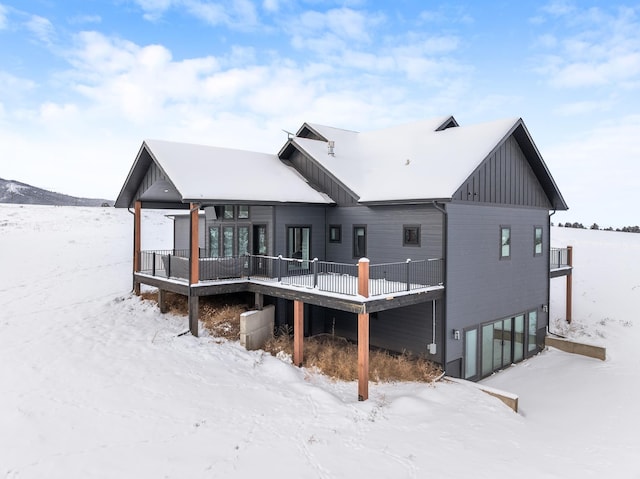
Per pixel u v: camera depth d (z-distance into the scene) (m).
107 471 6.87
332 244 16.39
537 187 17.22
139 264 17.80
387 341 14.52
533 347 17.05
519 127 15.27
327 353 13.35
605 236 49.88
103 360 11.49
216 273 14.44
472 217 13.85
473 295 13.96
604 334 19.02
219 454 7.57
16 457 7.13
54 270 23.83
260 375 11.63
